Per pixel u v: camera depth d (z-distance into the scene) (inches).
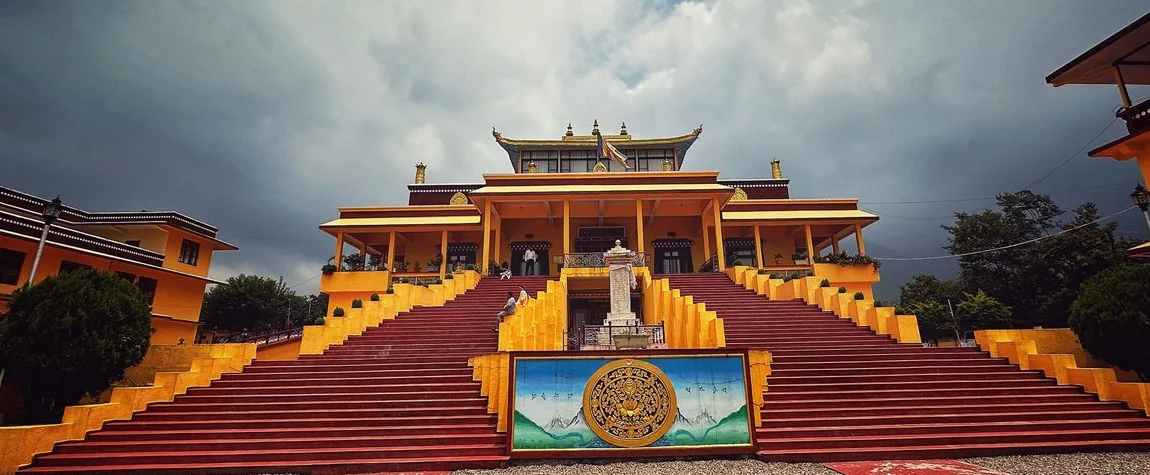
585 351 355.9
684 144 1344.7
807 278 703.7
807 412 388.5
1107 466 307.3
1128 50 478.3
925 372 456.4
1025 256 1193.4
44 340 445.7
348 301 1021.2
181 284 960.3
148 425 390.0
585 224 1223.5
